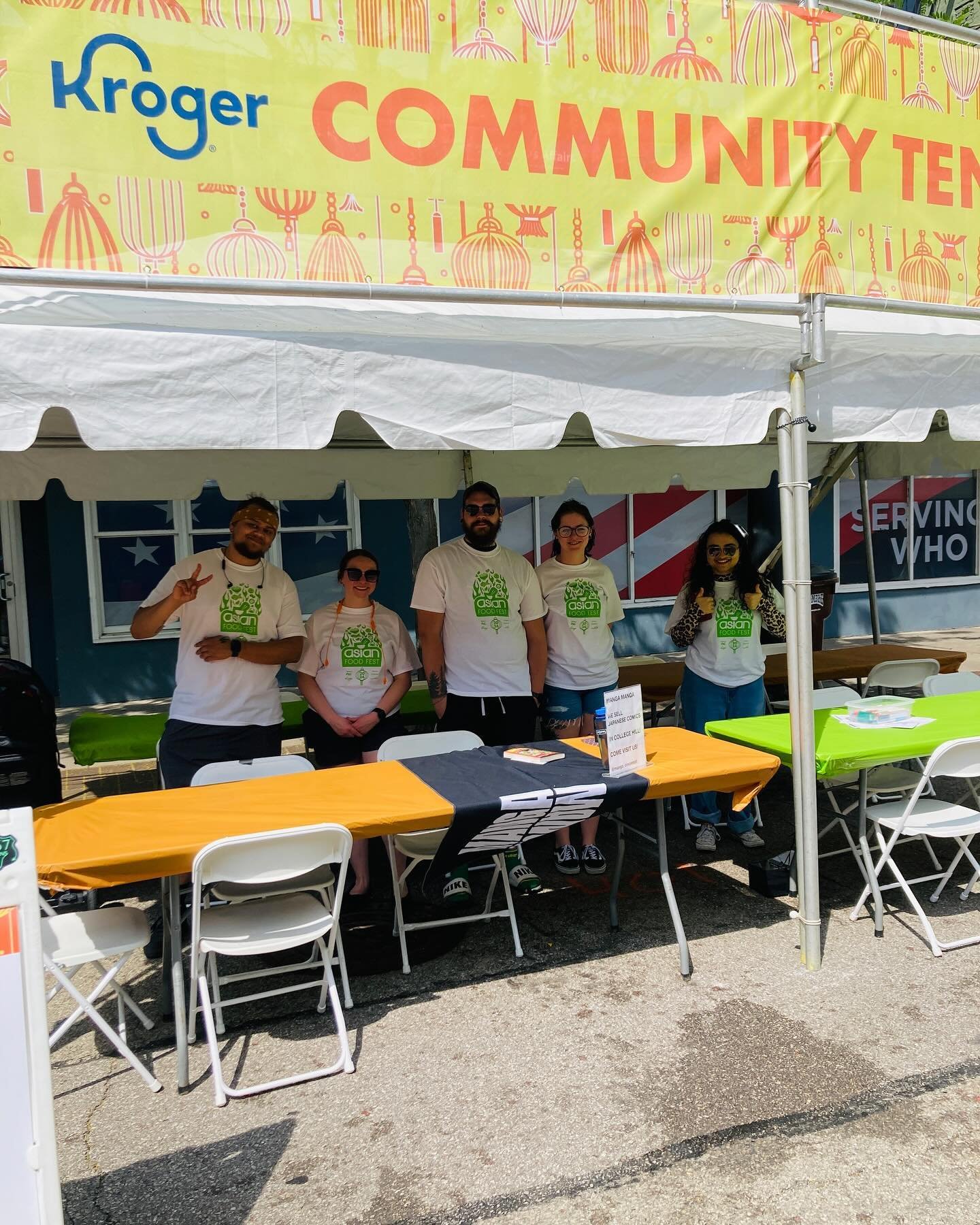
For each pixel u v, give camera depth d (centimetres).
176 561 982
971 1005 335
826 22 357
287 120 297
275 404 292
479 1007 345
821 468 790
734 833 513
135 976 385
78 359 271
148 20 283
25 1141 182
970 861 422
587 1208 240
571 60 325
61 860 278
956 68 382
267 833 289
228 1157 264
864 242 365
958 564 1376
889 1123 270
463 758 397
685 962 362
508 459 684
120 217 284
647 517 1213
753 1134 267
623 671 678
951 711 467
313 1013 346
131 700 968
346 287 297
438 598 461
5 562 945
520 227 322
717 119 343
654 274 337
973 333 395
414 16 307
